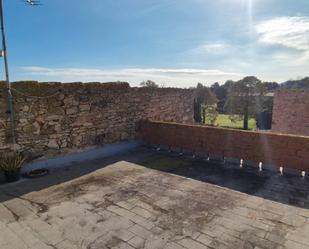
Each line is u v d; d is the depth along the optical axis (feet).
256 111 77.41
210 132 26.23
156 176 21.27
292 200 16.53
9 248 11.58
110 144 29.27
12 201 16.47
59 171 22.47
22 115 21.18
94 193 17.74
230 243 11.87
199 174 21.75
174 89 39.11
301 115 37.60
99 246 11.69
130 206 15.72
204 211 15.05
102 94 27.71
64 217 14.37
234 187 18.80
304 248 11.50
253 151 23.57
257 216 14.40
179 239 12.20
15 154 20.57
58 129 23.95
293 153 21.30
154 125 31.27
